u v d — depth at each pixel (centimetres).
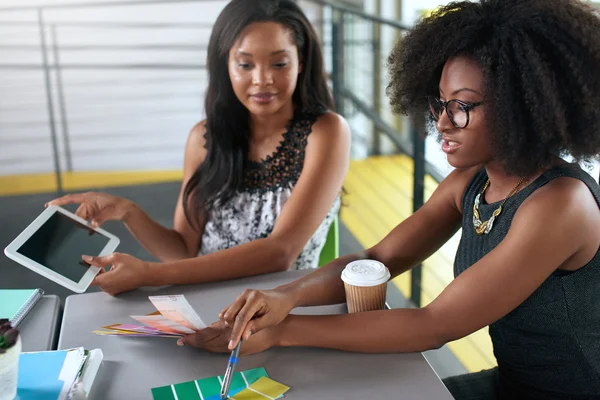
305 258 179
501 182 121
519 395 129
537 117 105
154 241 177
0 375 96
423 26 125
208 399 104
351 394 105
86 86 429
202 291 141
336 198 181
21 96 421
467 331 115
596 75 105
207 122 178
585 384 121
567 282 116
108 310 132
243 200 179
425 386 107
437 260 327
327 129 173
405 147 296
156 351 118
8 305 131
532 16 105
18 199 371
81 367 109
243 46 165
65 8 410
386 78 141
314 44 175
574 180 113
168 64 435
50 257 135
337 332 117
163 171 448
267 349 118
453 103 111
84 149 441
